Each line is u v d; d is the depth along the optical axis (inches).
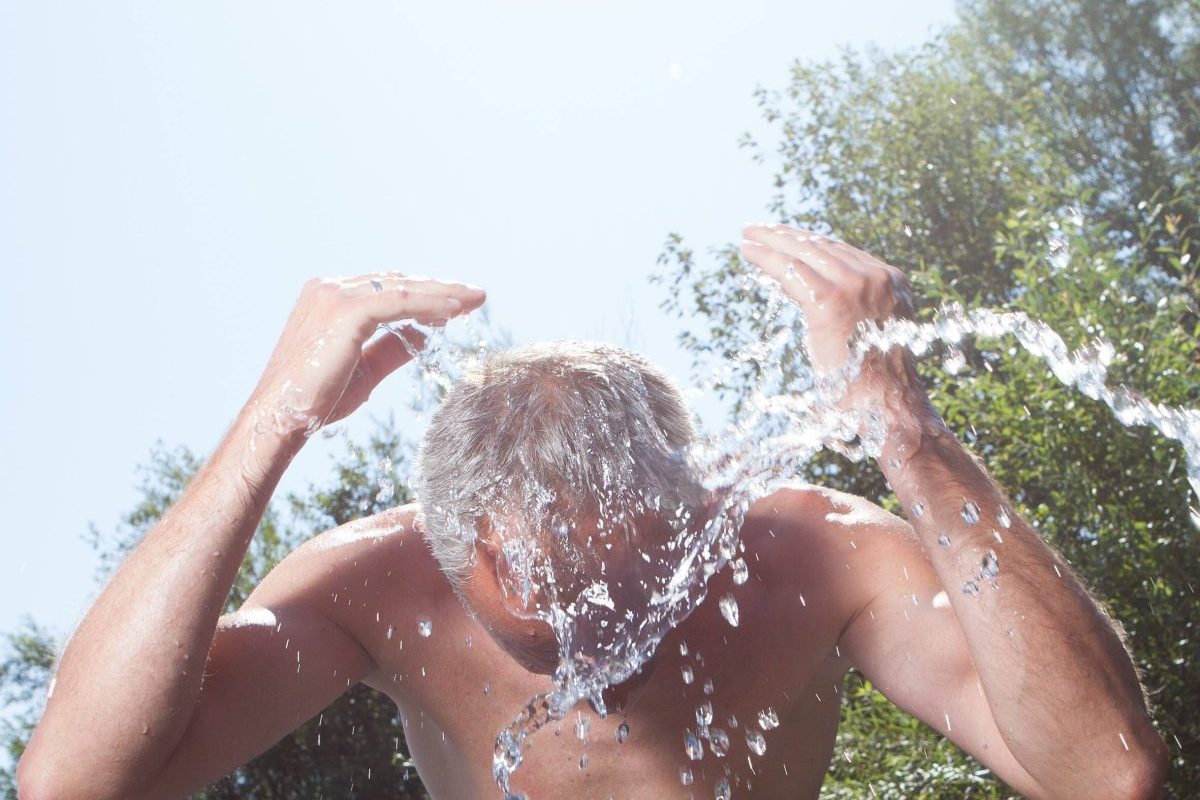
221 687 56.6
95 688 52.1
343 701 333.1
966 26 486.9
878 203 399.5
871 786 167.2
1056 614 50.3
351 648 62.9
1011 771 53.0
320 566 63.5
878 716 180.1
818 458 224.4
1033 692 49.4
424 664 63.1
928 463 53.3
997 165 374.3
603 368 55.3
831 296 53.8
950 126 407.5
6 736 386.0
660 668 59.8
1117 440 182.1
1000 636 50.3
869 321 54.1
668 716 60.4
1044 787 50.7
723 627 60.2
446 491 54.1
